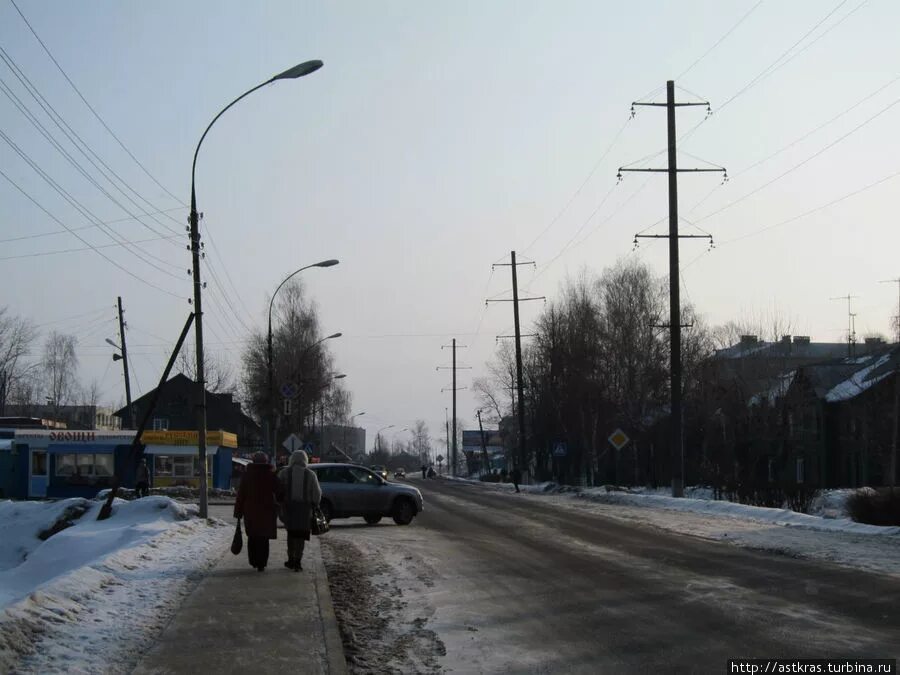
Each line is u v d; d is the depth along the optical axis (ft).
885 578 45.52
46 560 62.44
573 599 39.70
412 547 63.00
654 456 186.50
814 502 106.63
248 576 43.42
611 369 188.65
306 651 27.71
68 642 27.58
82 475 146.61
